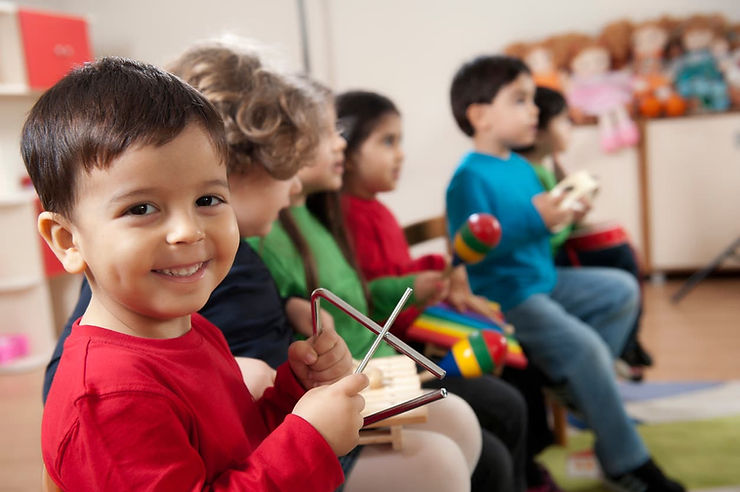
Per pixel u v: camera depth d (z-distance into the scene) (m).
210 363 0.66
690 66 3.47
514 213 1.62
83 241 0.57
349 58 3.80
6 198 2.96
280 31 3.80
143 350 0.59
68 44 3.31
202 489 0.56
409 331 1.30
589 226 1.98
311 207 1.32
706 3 3.56
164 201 0.56
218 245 0.59
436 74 3.78
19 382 2.76
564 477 1.63
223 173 0.60
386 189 1.56
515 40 3.70
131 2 3.84
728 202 3.43
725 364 2.36
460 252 1.29
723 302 3.13
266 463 0.57
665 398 2.09
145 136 0.54
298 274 1.16
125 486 0.53
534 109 1.71
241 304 0.95
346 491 0.83
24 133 0.59
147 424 0.54
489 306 1.43
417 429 0.97
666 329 2.80
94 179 0.55
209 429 0.61
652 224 3.51
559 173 2.14
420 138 3.83
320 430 0.58
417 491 0.83
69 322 0.83
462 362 1.03
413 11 3.75
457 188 1.64
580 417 1.58
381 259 1.51
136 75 0.57
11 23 3.12
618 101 3.48
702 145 3.42
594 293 1.77
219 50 0.98
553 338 1.54
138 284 0.56
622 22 3.49
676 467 1.65
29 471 1.88
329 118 1.24
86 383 0.55
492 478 1.05
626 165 3.50
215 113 0.60
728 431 1.83
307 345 0.74
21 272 3.02
